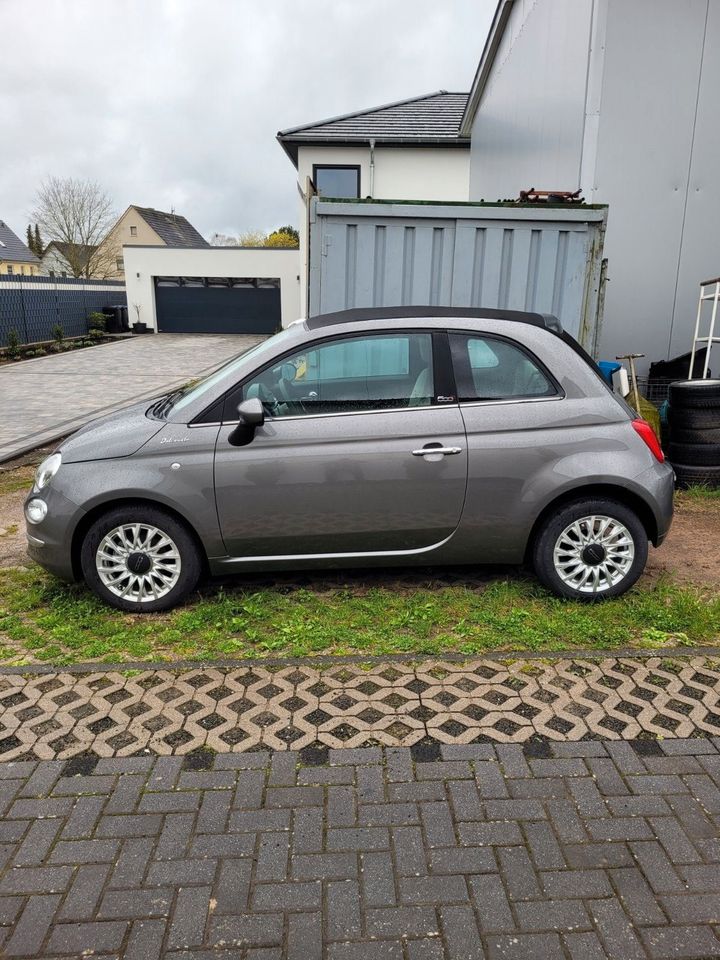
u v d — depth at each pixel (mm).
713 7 7078
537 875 2262
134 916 2115
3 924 2092
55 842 2398
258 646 3707
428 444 3891
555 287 6504
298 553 4070
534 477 3930
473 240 6406
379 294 6566
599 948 2012
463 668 3488
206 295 31125
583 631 3785
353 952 2000
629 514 4008
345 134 19188
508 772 2738
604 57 7188
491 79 12594
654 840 2400
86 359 21172
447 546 4066
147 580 4039
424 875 2264
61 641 3775
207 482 3885
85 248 46344
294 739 2957
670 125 7367
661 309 7832
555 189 8352
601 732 2984
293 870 2281
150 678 3424
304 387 3959
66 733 3008
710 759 2809
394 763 2797
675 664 3506
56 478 3963
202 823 2482
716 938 2039
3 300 22859
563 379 3986
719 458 6410
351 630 3844
